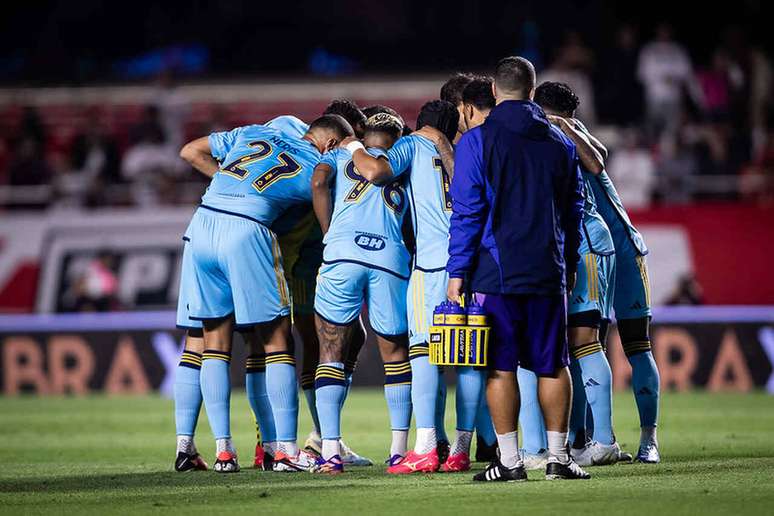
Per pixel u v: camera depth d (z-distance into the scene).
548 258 22.50
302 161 27.38
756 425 38.56
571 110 27.53
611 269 27.00
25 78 84.25
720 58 75.75
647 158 70.94
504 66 23.09
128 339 58.97
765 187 69.69
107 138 74.88
